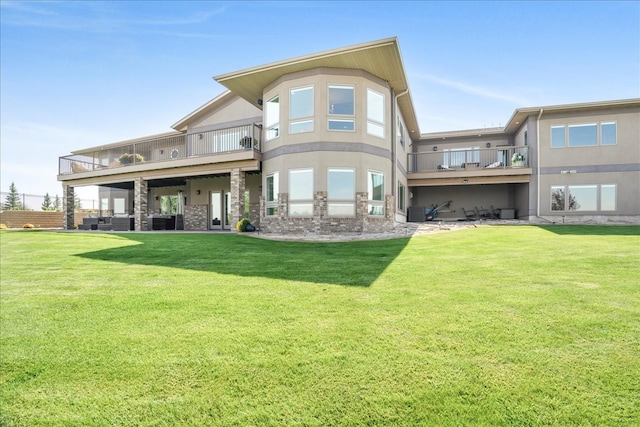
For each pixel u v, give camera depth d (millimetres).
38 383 2451
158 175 16859
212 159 15031
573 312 3535
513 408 2098
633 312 3510
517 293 4223
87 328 3361
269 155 14219
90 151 23297
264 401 2217
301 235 12102
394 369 2535
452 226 14422
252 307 3891
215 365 2637
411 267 5969
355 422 2020
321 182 12672
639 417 1994
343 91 12977
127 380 2467
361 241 10203
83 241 10781
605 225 14367
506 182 18188
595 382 2326
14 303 4137
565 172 16938
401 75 13609
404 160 18906
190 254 7832
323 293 4406
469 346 2854
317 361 2664
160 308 3896
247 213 17688
